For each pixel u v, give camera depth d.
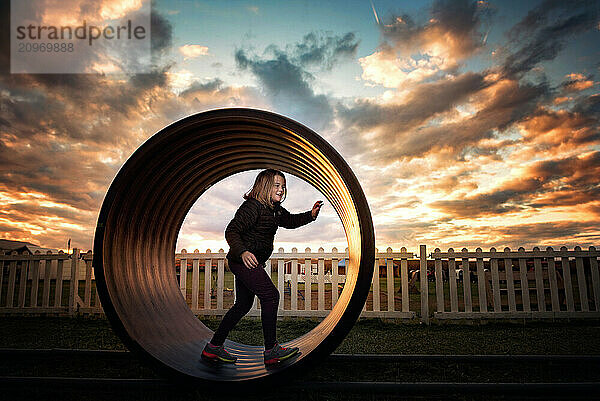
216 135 3.75
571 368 3.88
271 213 3.53
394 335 5.98
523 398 3.15
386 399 3.16
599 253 7.40
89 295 8.18
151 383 3.29
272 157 4.50
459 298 11.83
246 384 3.02
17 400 3.13
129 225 3.61
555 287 7.41
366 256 2.97
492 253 7.47
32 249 24.92
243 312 3.63
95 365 4.07
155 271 4.40
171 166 3.85
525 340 5.55
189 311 5.04
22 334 6.04
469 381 3.53
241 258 3.22
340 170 3.00
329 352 2.97
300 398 3.16
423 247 7.43
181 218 5.02
